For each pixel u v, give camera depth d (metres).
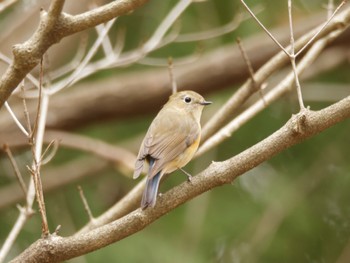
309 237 13.18
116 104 13.30
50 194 13.77
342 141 13.90
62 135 12.27
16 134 12.62
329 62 14.20
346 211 13.59
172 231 12.88
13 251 12.88
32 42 6.42
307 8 14.02
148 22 13.55
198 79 13.34
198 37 12.77
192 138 7.73
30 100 13.04
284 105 13.97
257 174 13.70
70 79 10.12
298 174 13.67
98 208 13.99
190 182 6.52
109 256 12.31
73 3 13.47
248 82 8.87
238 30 13.59
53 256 6.32
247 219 13.09
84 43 11.55
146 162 7.52
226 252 12.84
